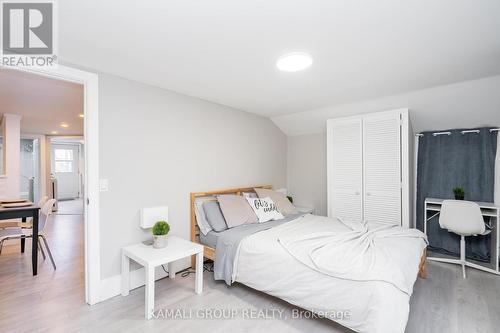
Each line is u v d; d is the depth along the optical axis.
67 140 8.50
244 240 2.49
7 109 4.25
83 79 2.23
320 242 2.25
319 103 3.51
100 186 2.32
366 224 2.92
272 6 1.41
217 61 2.15
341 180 3.85
